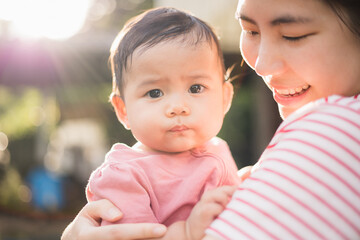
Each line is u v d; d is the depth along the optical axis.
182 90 1.40
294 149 1.04
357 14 1.11
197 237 1.16
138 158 1.42
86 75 8.36
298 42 1.16
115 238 1.25
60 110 13.97
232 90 1.61
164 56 1.39
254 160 9.46
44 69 8.06
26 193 9.84
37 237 7.57
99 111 14.23
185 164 1.43
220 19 7.47
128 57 1.45
